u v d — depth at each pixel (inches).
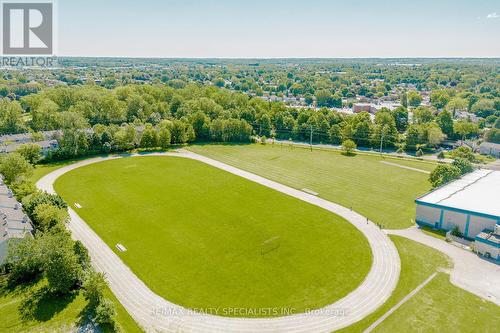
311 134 5920.3
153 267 2450.8
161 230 2952.8
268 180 4153.5
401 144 5807.1
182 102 7367.1
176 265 2476.6
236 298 2149.4
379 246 2728.8
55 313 1980.8
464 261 2507.4
